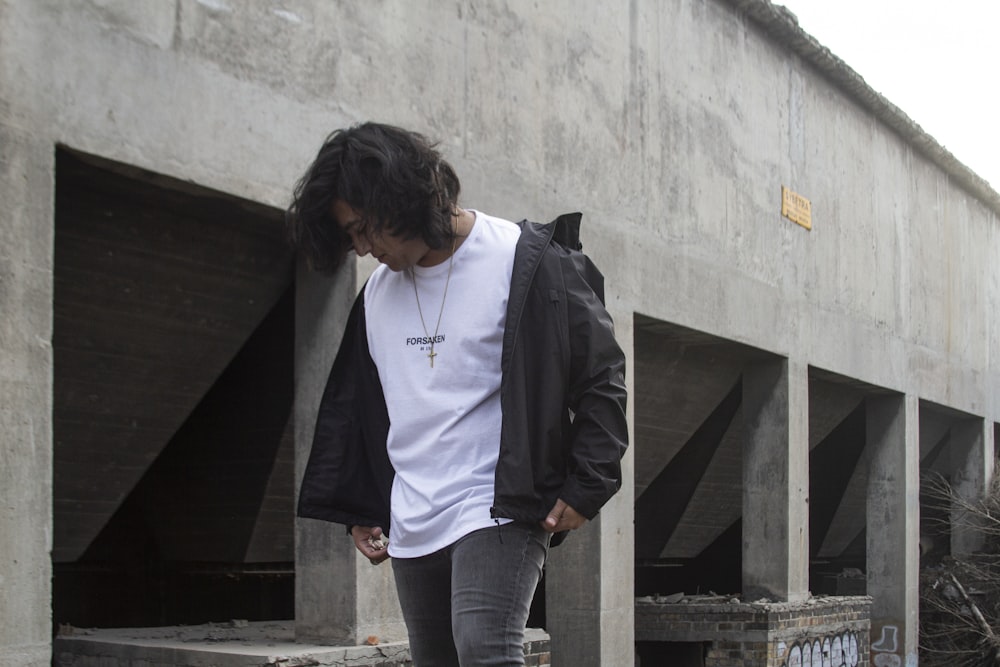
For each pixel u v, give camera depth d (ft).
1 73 12.21
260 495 20.53
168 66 14.03
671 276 25.07
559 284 7.63
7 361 12.10
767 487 29.89
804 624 28.30
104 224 15.11
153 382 17.74
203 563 22.13
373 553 8.37
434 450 7.63
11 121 12.28
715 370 29.71
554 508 7.38
